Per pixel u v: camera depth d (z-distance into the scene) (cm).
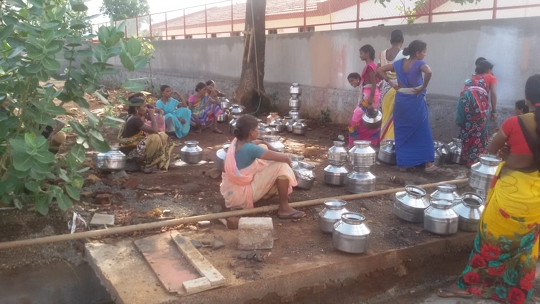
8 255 371
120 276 338
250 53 1175
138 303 304
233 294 327
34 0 390
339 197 509
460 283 391
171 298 311
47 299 379
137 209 470
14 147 361
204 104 935
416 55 622
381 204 511
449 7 1141
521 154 339
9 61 389
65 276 382
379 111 775
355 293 379
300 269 355
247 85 1185
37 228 412
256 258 367
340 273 370
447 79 825
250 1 1149
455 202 454
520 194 338
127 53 407
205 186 554
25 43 367
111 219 434
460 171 655
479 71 670
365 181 529
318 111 1127
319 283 361
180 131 878
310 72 1143
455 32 804
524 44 709
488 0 1073
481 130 665
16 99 448
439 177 627
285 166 456
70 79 418
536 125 331
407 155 643
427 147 639
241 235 384
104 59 413
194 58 1653
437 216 423
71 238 385
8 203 423
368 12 1339
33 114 407
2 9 422
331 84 1084
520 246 354
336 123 1072
